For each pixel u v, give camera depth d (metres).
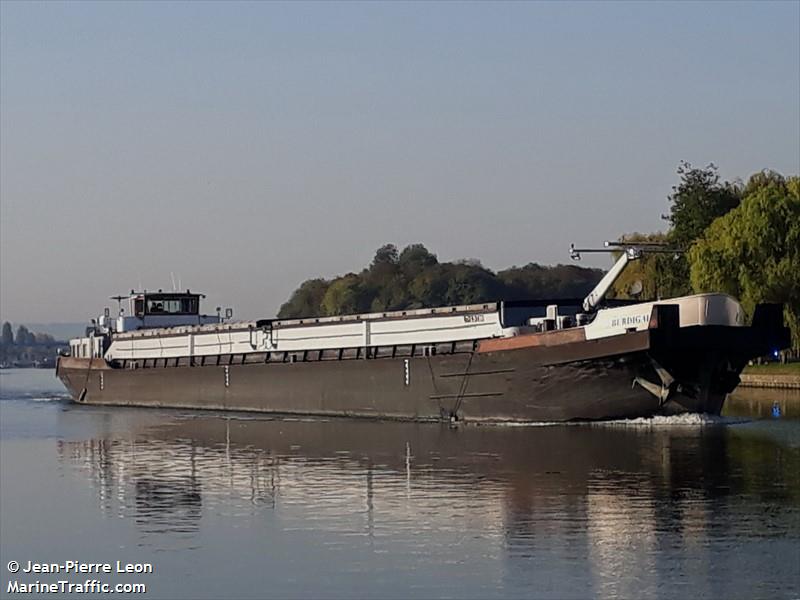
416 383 75.44
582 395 65.38
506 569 33.66
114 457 61.34
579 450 55.28
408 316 79.19
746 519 38.78
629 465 50.25
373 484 47.84
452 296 188.88
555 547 35.78
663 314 60.84
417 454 56.41
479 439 61.41
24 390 157.88
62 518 43.47
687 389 63.53
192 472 54.03
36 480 53.28
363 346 82.81
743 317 63.50
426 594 31.78
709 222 128.50
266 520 41.38
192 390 100.50
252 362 93.75
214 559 36.19
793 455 52.41
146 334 108.12
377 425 73.25
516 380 67.75
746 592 31.17
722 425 64.19
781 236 102.31
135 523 42.03
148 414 94.75
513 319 73.62
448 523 39.47
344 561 35.19
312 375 85.81
